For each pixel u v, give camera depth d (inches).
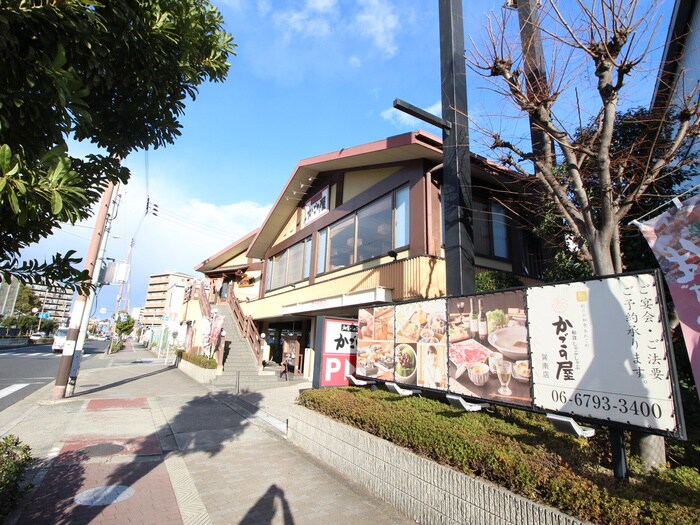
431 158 352.8
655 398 111.4
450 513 139.1
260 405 392.5
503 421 173.9
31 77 70.6
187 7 105.3
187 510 160.4
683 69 201.5
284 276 669.3
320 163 461.7
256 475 200.7
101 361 997.8
